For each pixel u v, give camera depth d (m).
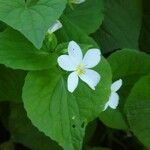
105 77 0.23
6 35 0.23
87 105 0.23
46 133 0.23
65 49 0.23
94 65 0.23
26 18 0.21
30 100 0.23
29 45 0.23
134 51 0.27
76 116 0.23
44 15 0.21
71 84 0.23
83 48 0.24
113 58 0.27
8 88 0.27
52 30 0.24
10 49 0.23
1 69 0.26
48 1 0.22
